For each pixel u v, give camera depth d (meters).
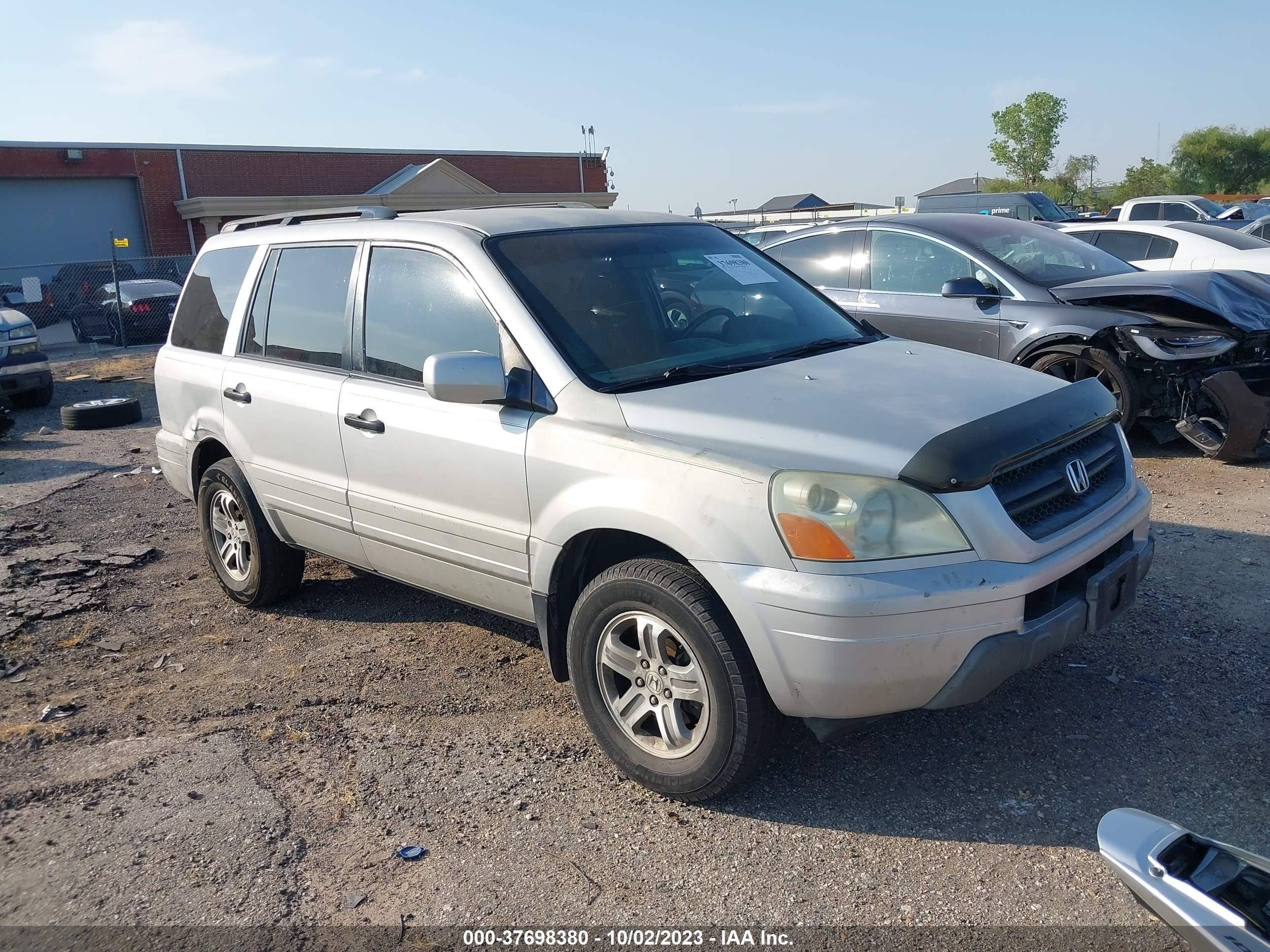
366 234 4.47
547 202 36.34
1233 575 5.07
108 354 18.88
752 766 3.23
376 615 5.22
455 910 2.92
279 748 3.88
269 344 4.92
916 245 8.13
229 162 33.22
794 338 4.24
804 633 2.94
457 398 3.54
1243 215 23.00
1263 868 2.21
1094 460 3.54
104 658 4.83
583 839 3.23
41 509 7.68
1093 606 3.29
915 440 3.06
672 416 3.38
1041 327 7.34
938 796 3.37
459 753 3.79
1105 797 3.31
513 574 3.79
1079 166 65.06
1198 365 7.16
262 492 4.96
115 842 3.30
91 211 31.67
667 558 3.39
